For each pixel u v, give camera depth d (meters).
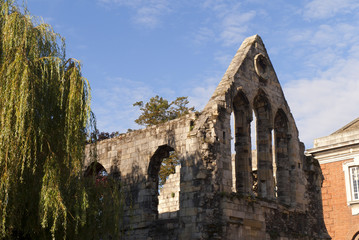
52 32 25.09
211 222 29.14
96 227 25.50
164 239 31.84
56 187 21.50
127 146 36.75
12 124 20.83
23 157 20.42
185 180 30.94
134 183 35.28
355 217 49.28
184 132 32.72
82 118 23.64
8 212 20.70
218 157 30.84
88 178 26.62
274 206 33.81
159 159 35.34
